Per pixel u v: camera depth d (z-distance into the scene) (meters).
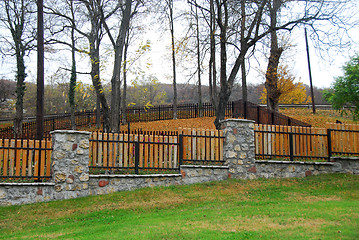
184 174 10.36
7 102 34.66
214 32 16.72
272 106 21.27
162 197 9.09
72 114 23.83
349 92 15.20
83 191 9.20
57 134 9.10
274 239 5.44
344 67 15.59
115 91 15.00
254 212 7.44
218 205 8.38
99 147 9.70
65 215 7.84
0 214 7.93
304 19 15.37
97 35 16.72
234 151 10.96
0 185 8.47
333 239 5.29
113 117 14.91
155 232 6.13
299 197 9.08
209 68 21.67
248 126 11.27
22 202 8.59
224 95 15.75
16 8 19.48
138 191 9.49
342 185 10.25
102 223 7.23
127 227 6.66
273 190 9.85
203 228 6.27
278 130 11.70
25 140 8.95
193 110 27.91
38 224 7.33
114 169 10.12
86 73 16.31
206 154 10.88
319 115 24.92
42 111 11.07
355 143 12.36
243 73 22.28
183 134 10.66
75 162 9.21
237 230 6.05
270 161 11.24
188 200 8.85
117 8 17.61
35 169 8.99
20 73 22.17
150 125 25.11
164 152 10.42
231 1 15.12
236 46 15.90
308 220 6.52
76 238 6.11
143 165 10.09
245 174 10.98
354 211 7.08
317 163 11.68
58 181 8.96
